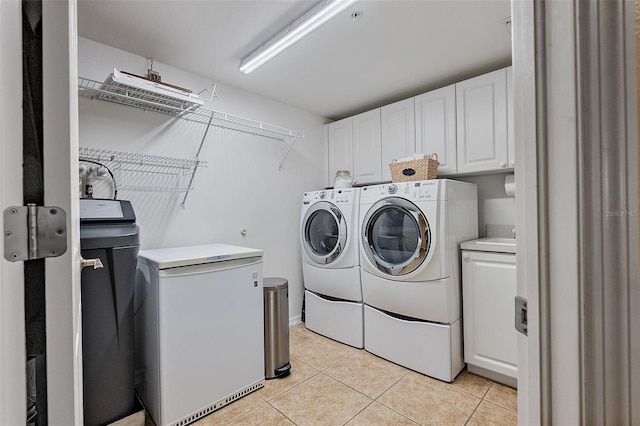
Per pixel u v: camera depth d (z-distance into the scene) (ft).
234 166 8.64
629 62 1.39
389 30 6.09
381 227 8.02
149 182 7.06
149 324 5.46
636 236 1.38
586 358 1.41
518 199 1.73
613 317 1.39
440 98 8.17
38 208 1.69
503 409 5.67
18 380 1.58
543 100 1.53
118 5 5.30
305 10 5.50
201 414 5.52
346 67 7.59
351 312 8.41
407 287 7.11
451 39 6.42
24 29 1.69
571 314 1.44
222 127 8.38
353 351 8.14
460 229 7.25
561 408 1.48
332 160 10.94
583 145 1.41
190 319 5.44
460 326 7.03
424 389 6.36
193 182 7.79
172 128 7.45
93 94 6.24
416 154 7.97
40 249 1.69
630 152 1.38
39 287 1.72
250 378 6.27
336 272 8.63
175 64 7.38
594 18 1.42
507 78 7.07
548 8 1.52
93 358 4.75
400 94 9.26
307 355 7.91
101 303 4.78
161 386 5.11
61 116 1.78
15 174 1.60
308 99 9.63
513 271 6.22
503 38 6.40
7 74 1.56
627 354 1.37
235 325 6.06
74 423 1.84
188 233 7.68
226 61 7.27
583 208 1.41
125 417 5.04
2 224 1.54
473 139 7.59
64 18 1.80
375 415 5.54
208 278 5.69
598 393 1.39
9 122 1.57
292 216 10.16
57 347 1.76
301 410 5.71
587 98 1.41
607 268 1.39
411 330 7.13
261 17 5.67
